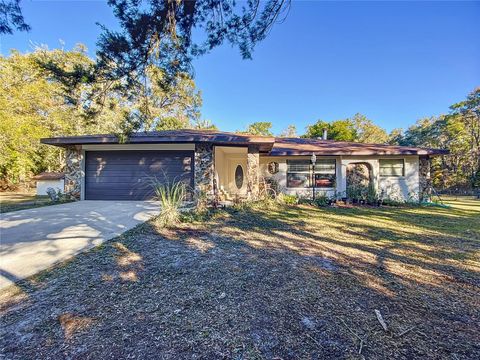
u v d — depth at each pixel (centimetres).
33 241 415
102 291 246
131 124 537
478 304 229
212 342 172
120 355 158
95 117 543
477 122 2152
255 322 197
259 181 1070
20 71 1500
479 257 364
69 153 974
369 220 666
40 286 255
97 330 184
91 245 396
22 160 1480
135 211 705
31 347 165
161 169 962
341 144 1359
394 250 397
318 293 247
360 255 370
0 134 1377
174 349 165
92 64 450
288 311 213
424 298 239
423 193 1145
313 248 404
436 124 2478
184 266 315
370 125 3061
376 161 1157
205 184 916
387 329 189
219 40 471
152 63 475
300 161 1220
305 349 166
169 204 591
